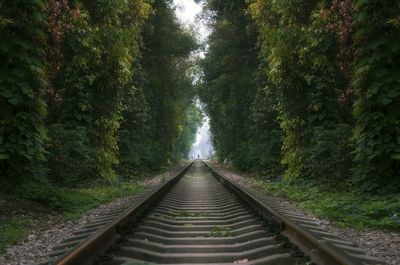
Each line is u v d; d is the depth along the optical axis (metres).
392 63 9.85
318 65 13.49
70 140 13.00
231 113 34.78
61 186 12.79
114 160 16.98
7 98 8.95
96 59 14.09
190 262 5.12
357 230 7.34
